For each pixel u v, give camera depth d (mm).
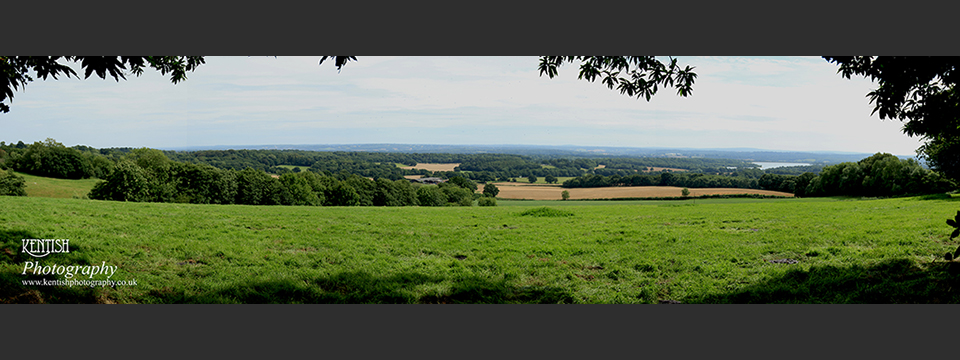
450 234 14898
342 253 11062
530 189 101812
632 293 7945
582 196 84688
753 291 7703
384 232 15102
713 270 9070
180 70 9711
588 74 8453
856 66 7520
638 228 16406
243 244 11680
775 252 10773
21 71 7504
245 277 8500
